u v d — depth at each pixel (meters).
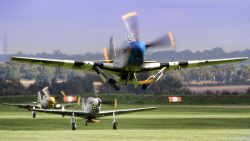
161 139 49.81
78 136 55.22
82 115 75.06
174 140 48.62
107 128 79.94
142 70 78.81
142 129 74.56
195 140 48.34
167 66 82.56
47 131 68.44
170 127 80.50
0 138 52.16
